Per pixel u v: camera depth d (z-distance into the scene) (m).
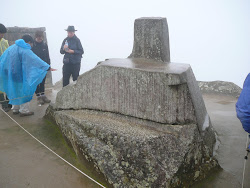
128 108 2.72
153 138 2.33
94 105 3.02
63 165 2.70
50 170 2.61
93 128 2.62
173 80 2.38
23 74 4.13
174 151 2.33
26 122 4.07
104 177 2.36
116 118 2.80
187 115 2.51
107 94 2.86
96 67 2.90
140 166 2.23
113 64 2.88
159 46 3.29
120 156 2.35
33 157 2.88
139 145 2.28
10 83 4.13
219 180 2.46
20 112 4.38
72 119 2.93
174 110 2.48
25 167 2.66
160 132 2.47
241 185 2.38
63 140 3.33
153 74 2.48
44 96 5.31
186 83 2.45
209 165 2.56
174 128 2.47
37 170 2.61
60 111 3.44
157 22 3.25
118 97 2.77
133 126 2.62
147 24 3.31
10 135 3.51
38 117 4.33
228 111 4.47
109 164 2.36
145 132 2.46
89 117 2.91
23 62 4.10
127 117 2.74
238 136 3.40
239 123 3.86
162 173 2.18
